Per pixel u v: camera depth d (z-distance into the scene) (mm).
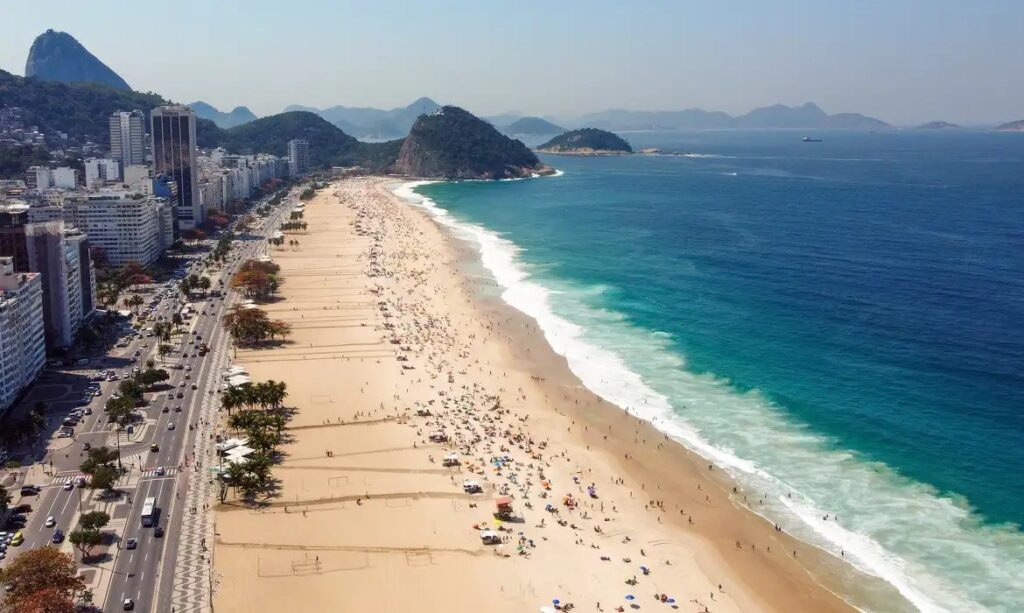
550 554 139000
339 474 165625
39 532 141500
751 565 137750
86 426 187250
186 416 195125
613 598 127562
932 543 142250
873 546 142375
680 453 179000
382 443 180750
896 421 189750
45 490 156625
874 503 155750
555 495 159875
